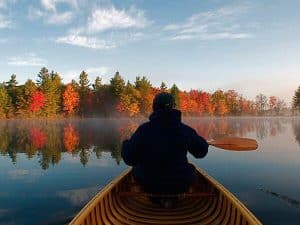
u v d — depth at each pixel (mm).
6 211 9203
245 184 12156
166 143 4688
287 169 15172
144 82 110812
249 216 4379
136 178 5141
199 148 4789
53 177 13977
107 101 108188
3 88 94125
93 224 4680
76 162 18047
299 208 9156
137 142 4688
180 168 4840
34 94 94500
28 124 70812
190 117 131875
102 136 36250
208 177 6656
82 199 10484
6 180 13430
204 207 5898
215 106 143375
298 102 139625
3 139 32688
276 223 8031
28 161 18531
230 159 18359
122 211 5668
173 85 118625
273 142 28234
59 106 102875
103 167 16422
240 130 47656
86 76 109562
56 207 9578
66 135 37781
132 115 106062
